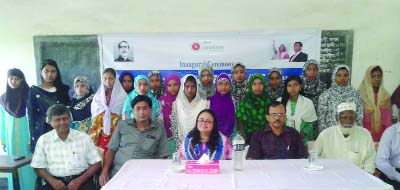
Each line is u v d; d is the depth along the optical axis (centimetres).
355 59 313
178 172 208
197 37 315
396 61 312
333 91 314
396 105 314
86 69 324
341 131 271
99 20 321
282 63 314
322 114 315
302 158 263
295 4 310
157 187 180
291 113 317
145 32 319
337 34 310
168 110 322
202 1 314
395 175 260
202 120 251
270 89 317
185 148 254
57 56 325
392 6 307
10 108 330
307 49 312
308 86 315
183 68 319
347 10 309
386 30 309
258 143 270
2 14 326
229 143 256
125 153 271
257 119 317
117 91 324
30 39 326
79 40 322
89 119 328
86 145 261
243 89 318
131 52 320
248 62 315
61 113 251
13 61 329
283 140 267
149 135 273
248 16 313
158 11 317
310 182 186
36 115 330
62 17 323
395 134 273
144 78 321
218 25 316
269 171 209
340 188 176
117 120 325
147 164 229
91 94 326
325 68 313
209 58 317
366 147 267
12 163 260
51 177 253
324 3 309
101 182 263
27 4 323
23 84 329
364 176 197
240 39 314
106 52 322
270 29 312
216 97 319
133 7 318
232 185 181
